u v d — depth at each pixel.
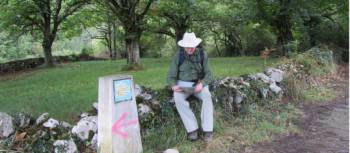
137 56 14.99
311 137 6.45
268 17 17.45
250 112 7.16
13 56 30.11
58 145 4.86
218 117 6.59
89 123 5.31
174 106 6.10
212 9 22.02
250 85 7.77
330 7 17.97
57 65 21.86
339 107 8.56
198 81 5.79
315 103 8.84
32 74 17.95
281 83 8.98
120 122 4.95
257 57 20.83
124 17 14.76
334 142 6.20
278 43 18.16
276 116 7.36
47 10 20.52
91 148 5.13
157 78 11.48
